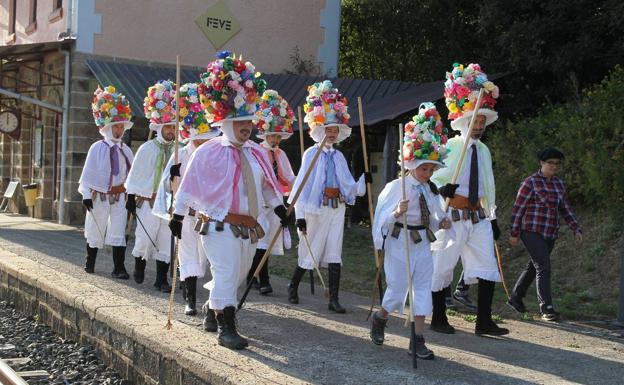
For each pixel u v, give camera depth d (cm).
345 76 2286
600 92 1255
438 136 584
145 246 842
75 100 1670
